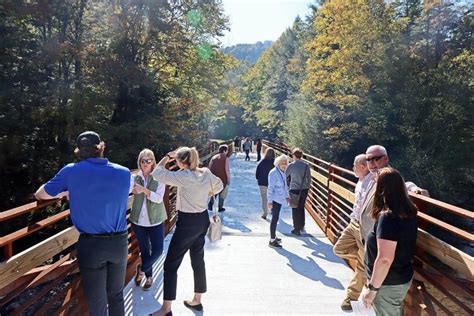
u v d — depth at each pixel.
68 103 15.71
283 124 35.28
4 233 11.44
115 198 2.63
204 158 15.12
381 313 2.67
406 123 19.97
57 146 15.65
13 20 14.40
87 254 2.59
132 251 4.76
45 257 2.71
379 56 21.38
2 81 13.94
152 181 4.14
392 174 2.60
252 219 8.35
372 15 22.09
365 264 2.84
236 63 23.80
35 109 14.52
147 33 18.78
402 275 2.58
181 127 20.19
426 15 21.67
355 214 4.10
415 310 3.28
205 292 4.07
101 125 16.72
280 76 46.81
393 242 2.49
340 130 22.58
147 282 4.34
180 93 20.91
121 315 2.82
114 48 17.50
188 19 20.91
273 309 4.05
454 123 19.14
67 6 16.62
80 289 3.29
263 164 8.33
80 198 2.56
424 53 20.95
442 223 2.86
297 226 7.01
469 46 20.55
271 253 5.94
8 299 2.45
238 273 5.07
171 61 20.11
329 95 24.38
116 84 17.33
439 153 19.31
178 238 3.63
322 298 4.34
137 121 18.20
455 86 19.06
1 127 13.58
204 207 3.68
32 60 14.89
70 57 16.41
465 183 18.97
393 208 2.55
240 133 64.94
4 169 13.48
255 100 60.00
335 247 4.26
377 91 21.48
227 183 8.50
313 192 8.84
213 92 22.73
